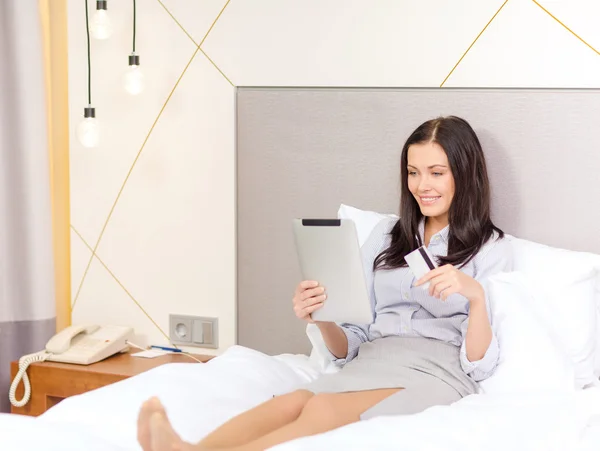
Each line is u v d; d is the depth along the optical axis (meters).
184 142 2.57
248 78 2.48
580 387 1.94
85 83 2.69
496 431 1.46
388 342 1.92
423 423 1.44
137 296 2.68
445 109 2.28
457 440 1.40
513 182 2.24
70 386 2.38
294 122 2.43
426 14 2.29
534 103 2.20
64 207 2.90
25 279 2.76
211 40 2.51
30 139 2.72
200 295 2.59
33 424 1.47
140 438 1.37
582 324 1.97
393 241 2.07
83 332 2.56
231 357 2.07
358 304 1.79
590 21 2.15
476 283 1.76
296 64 2.43
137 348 2.63
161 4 2.56
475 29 2.25
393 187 2.35
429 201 1.98
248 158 2.49
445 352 1.86
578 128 2.17
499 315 1.89
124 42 2.63
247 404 1.79
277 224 2.47
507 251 1.99
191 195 2.58
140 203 2.65
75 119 2.71
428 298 1.94
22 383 2.47
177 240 2.61
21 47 2.70
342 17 2.37
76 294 2.77
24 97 2.71
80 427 1.59
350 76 2.38
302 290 1.83
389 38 2.33
